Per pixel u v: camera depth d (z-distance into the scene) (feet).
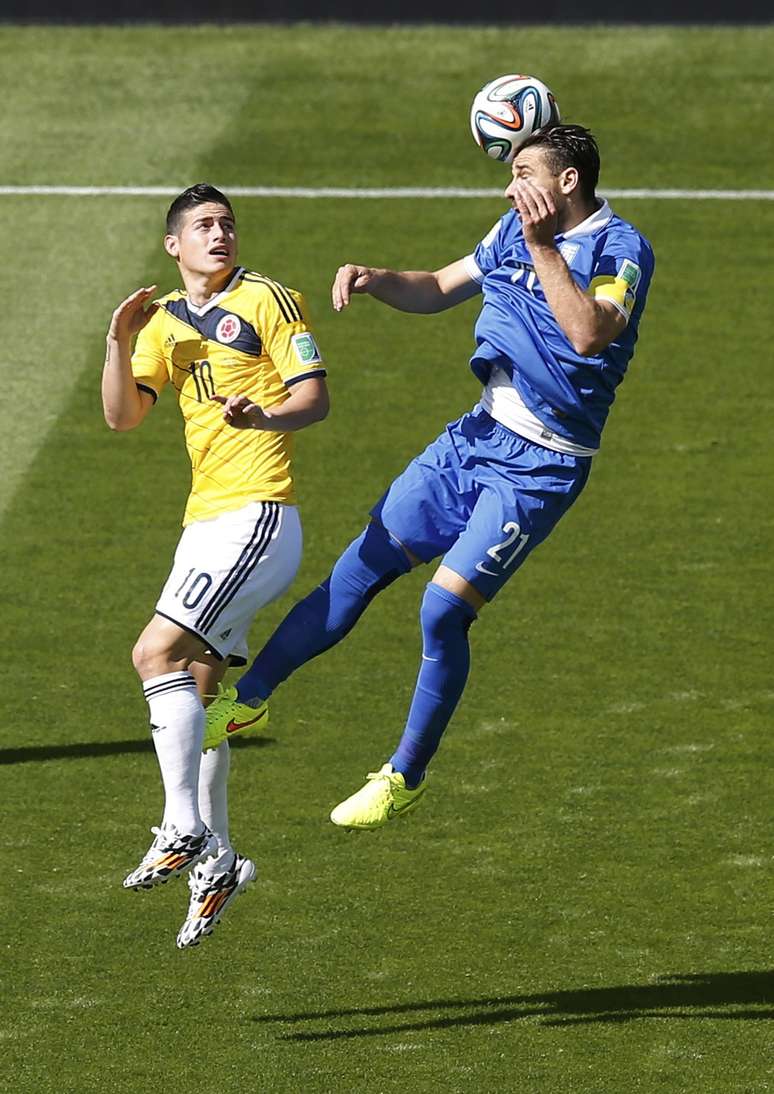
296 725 109.09
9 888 93.91
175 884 94.84
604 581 125.08
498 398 76.38
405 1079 80.23
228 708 76.95
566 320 71.31
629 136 194.90
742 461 140.87
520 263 76.28
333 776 104.06
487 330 75.66
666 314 164.04
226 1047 82.64
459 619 75.72
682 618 120.37
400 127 196.24
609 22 216.95
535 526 75.72
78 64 208.85
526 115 77.66
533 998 85.81
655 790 102.27
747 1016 84.17
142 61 209.56
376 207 181.37
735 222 179.83
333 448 142.20
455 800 101.71
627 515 133.59
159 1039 83.15
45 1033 83.46
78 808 100.78
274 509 77.00
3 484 136.67
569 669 114.73
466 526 76.64
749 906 92.32
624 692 112.16
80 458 140.56
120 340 77.20
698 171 188.85
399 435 144.05
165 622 76.54
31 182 184.75
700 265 172.35
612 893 93.61
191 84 204.54
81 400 148.05
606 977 87.30
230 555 76.33
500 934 90.58
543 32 215.72
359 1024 84.12
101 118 197.67
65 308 161.58
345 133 195.00
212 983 87.20
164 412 148.25
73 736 107.65
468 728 108.58
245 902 93.30
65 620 119.96
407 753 77.00
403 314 163.73
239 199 182.50
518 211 72.54
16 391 149.07
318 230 176.86
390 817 77.05
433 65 208.23
